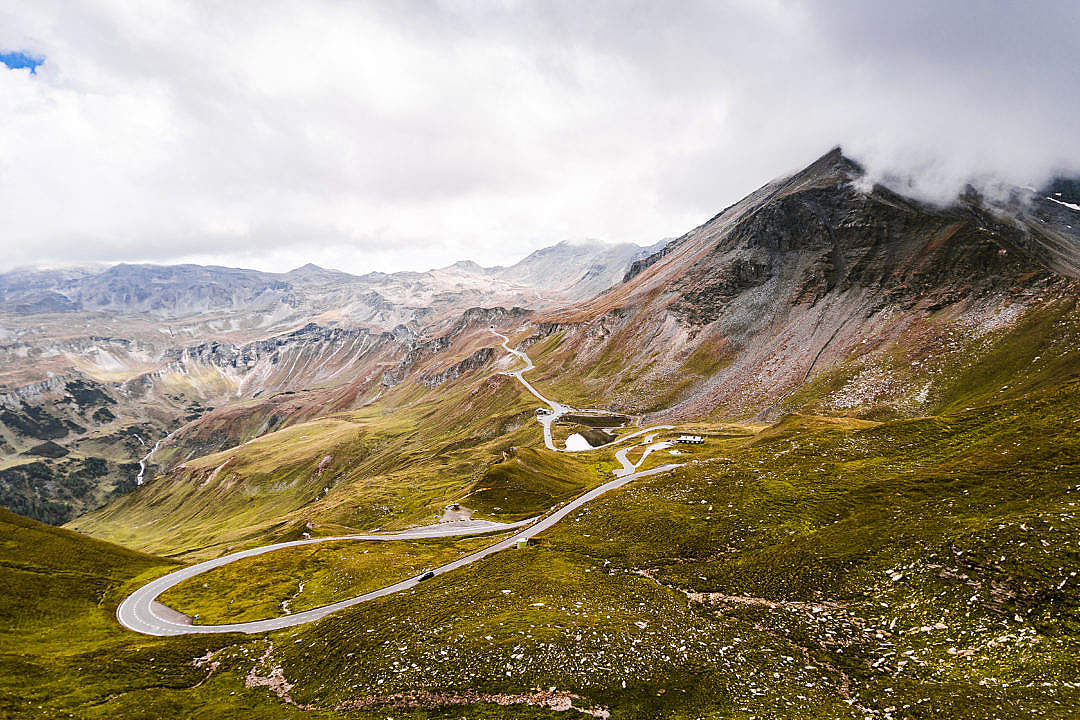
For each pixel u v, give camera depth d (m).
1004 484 70.00
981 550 58.91
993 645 48.44
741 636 58.06
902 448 94.94
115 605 105.06
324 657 66.81
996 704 41.84
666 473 117.12
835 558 68.25
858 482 87.19
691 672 51.06
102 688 68.38
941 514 69.31
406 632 66.50
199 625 93.56
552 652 54.56
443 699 50.97
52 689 68.06
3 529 128.62
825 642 55.31
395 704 51.66
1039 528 58.28
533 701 48.62
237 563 123.94
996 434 86.56
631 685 49.50
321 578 110.31
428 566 104.75
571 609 65.44
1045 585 51.97
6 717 59.56
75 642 87.94
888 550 66.19
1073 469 66.88
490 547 109.81
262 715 55.78
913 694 45.38
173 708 61.91
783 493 90.75
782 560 71.75
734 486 98.62
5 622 93.44
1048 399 88.31
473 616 66.81
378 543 132.38
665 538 87.38
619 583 75.31
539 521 119.88
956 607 54.06
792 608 62.22
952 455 86.12
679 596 70.12
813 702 46.19
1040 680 43.25
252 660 73.38
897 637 53.44
